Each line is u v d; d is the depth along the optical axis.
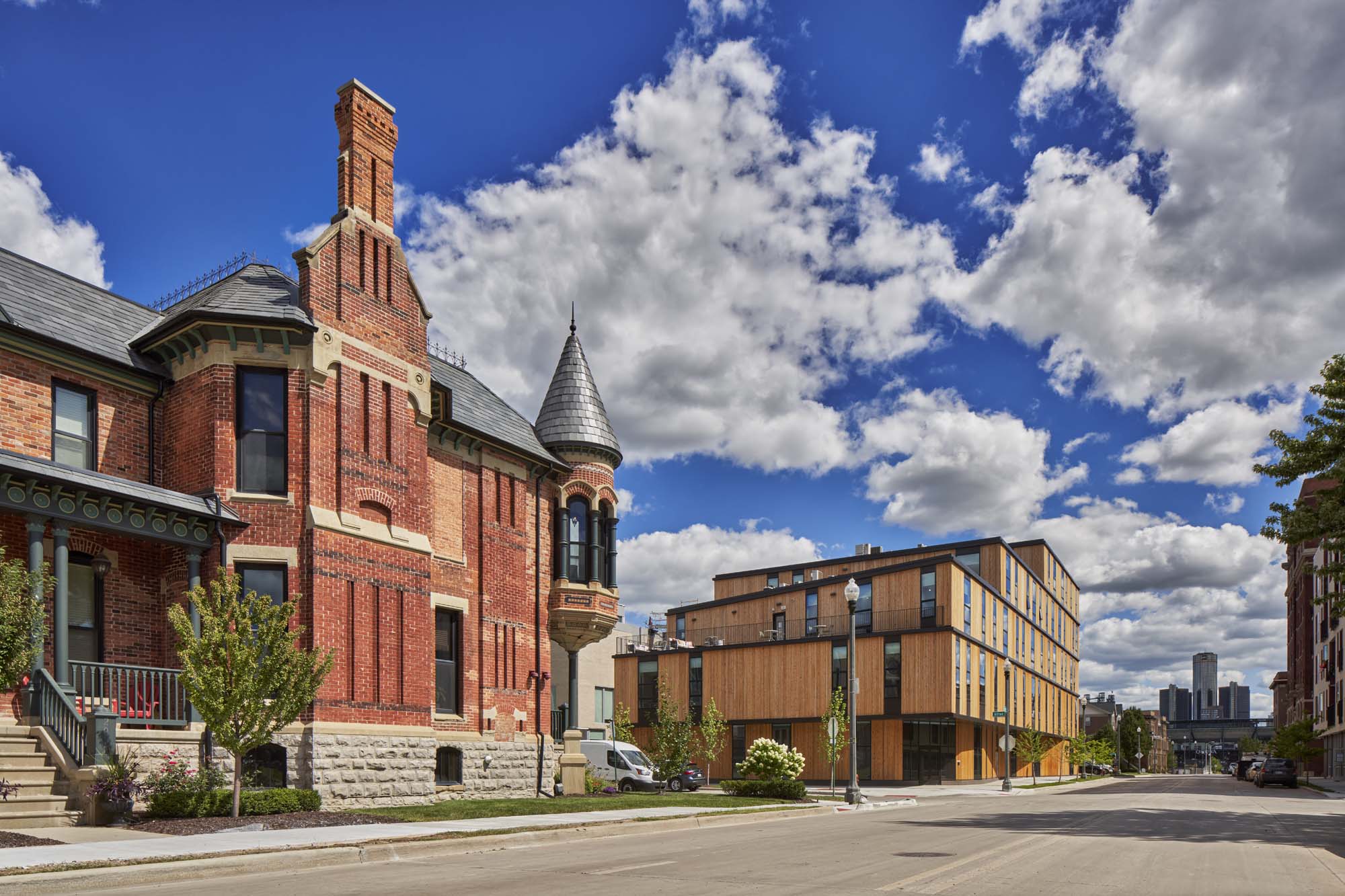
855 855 13.97
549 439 30.23
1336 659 63.53
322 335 20.77
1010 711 68.75
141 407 20.47
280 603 19.81
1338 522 23.25
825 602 65.56
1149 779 86.25
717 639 71.38
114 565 19.28
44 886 9.78
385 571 21.50
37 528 16.70
